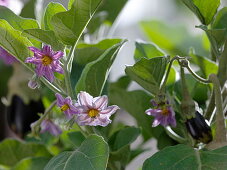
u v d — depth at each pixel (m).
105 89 0.68
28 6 0.80
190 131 0.60
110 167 0.67
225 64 0.64
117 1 0.84
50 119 0.69
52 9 0.61
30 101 0.84
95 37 0.84
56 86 0.64
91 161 0.53
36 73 0.58
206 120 0.61
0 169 0.83
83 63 0.68
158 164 0.56
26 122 0.84
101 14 0.83
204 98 0.72
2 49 0.64
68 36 0.58
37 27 0.61
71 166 0.54
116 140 0.68
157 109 0.61
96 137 0.55
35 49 0.58
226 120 0.65
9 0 0.84
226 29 0.63
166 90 0.64
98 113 0.57
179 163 0.56
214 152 0.56
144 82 0.61
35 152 0.81
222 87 0.65
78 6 0.55
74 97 0.63
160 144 0.71
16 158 0.81
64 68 0.60
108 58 0.60
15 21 0.61
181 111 0.62
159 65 0.59
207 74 0.71
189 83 0.71
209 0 0.64
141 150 0.80
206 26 0.62
